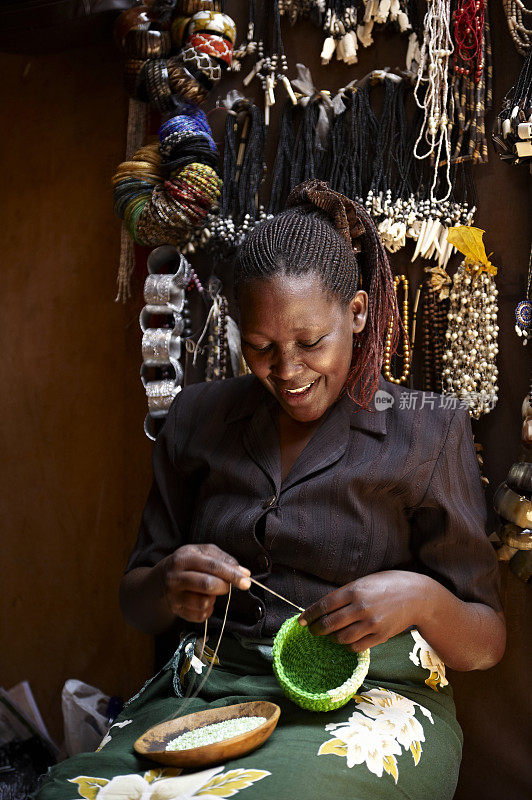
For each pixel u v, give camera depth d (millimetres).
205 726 1229
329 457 1393
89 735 2064
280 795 1015
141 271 2184
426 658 1394
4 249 2490
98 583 2297
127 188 1895
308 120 1884
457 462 1420
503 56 1746
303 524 1359
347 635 1168
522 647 1704
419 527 1423
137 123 2133
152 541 1552
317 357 1275
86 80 2359
